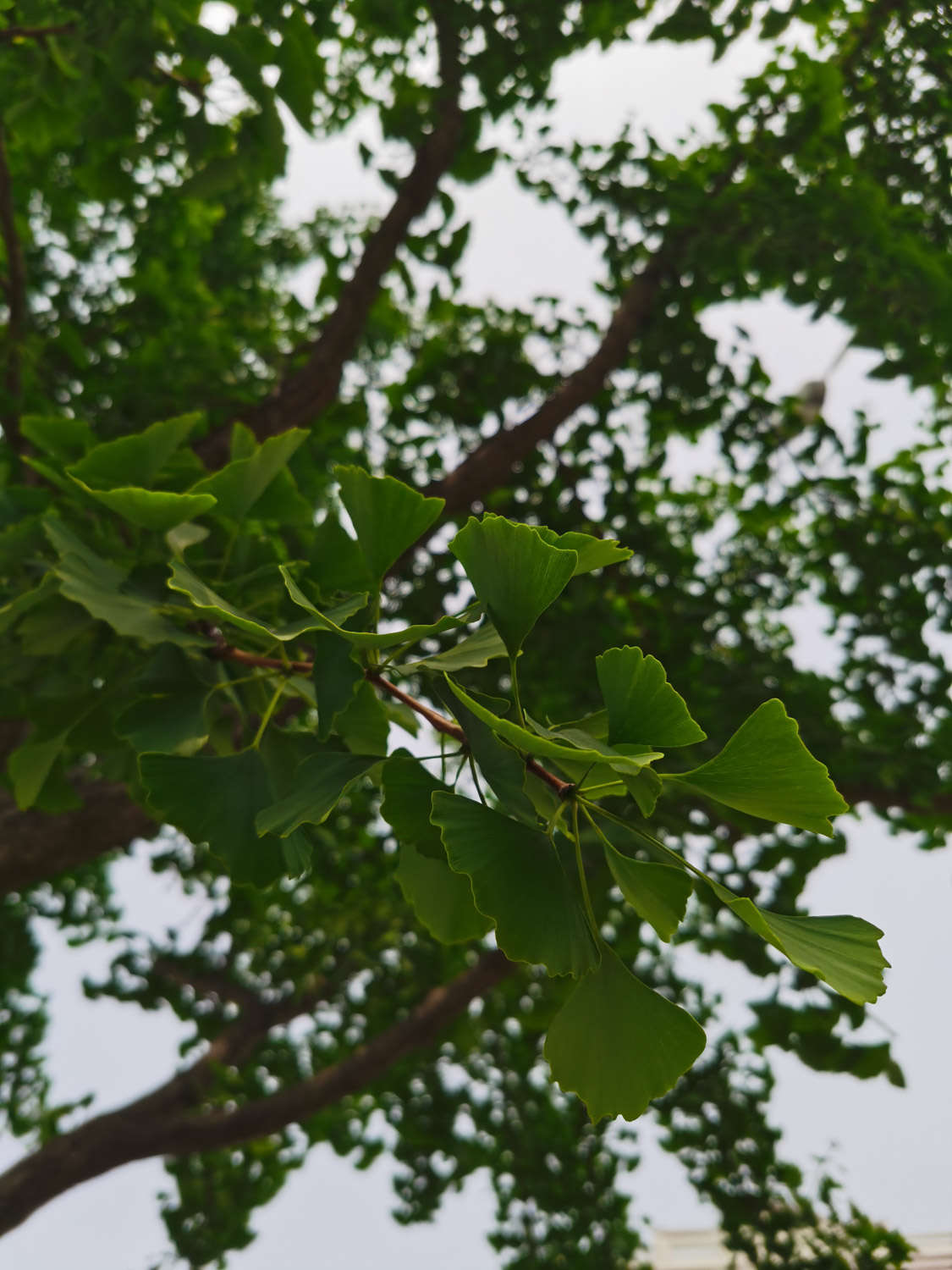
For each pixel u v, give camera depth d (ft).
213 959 21.40
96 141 10.04
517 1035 20.92
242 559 4.92
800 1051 13.97
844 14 13.58
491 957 17.17
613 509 16.55
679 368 15.74
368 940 20.63
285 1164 21.72
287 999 20.86
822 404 16.06
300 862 3.47
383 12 13.88
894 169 14.08
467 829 2.54
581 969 2.48
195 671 4.17
